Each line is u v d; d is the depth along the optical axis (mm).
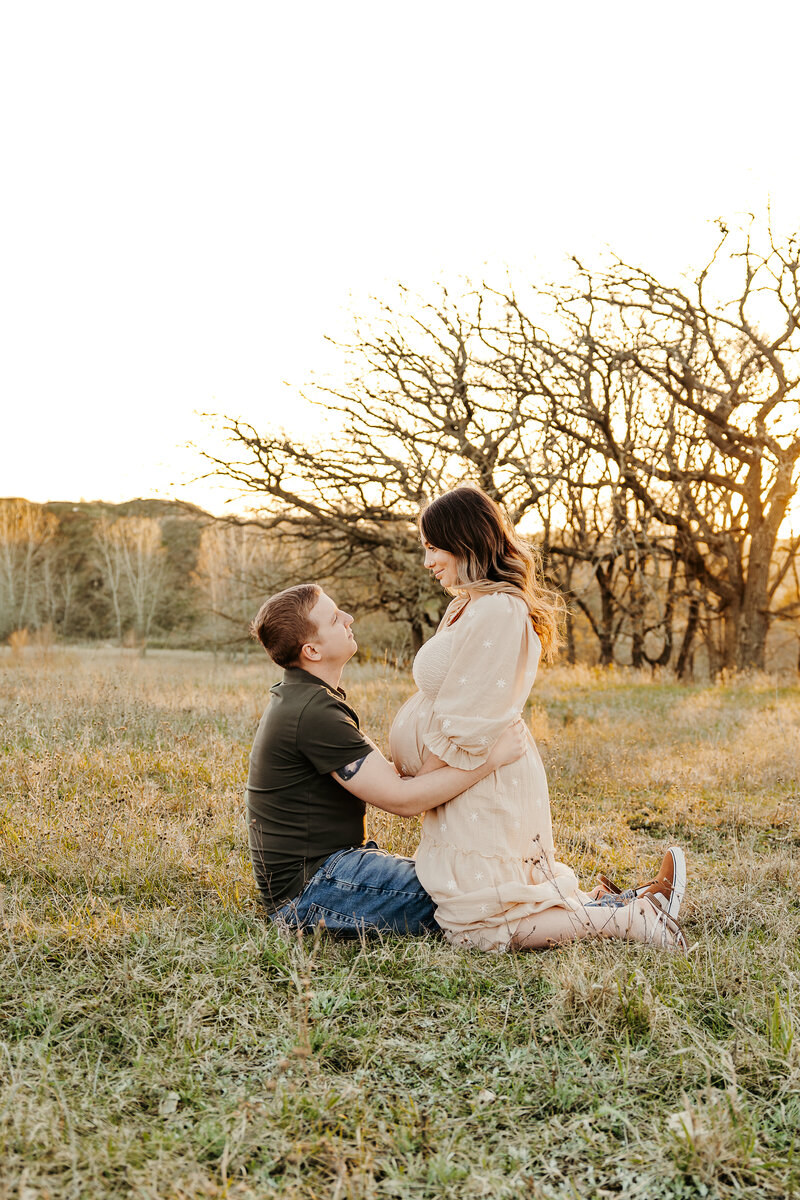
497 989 2408
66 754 4898
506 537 2855
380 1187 1603
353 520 17656
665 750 6555
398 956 2594
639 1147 1729
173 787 4477
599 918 2689
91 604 53812
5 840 3426
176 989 2291
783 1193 1606
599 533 19734
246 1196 1540
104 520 53031
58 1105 1762
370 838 3615
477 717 2602
